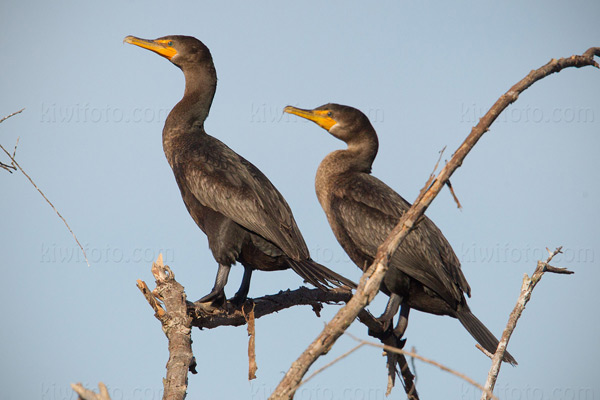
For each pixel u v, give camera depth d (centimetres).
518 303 780
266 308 1022
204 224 1134
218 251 1098
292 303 1048
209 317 942
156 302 830
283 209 1109
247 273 1123
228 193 1098
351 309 559
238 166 1139
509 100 630
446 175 588
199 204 1138
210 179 1119
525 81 648
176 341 806
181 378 757
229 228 1099
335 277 1030
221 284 1077
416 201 582
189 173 1146
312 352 556
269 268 1121
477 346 834
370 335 1118
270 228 1075
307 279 1031
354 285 1015
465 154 599
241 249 1102
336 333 557
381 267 566
